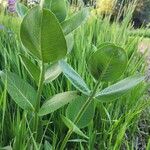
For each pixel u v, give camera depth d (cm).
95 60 37
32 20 34
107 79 39
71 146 56
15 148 43
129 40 92
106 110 56
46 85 59
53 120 56
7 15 103
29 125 46
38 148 43
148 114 72
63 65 41
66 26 40
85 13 40
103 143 55
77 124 45
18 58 61
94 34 103
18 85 43
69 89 60
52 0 41
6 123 51
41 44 35
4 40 81
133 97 67
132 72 74
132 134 64
